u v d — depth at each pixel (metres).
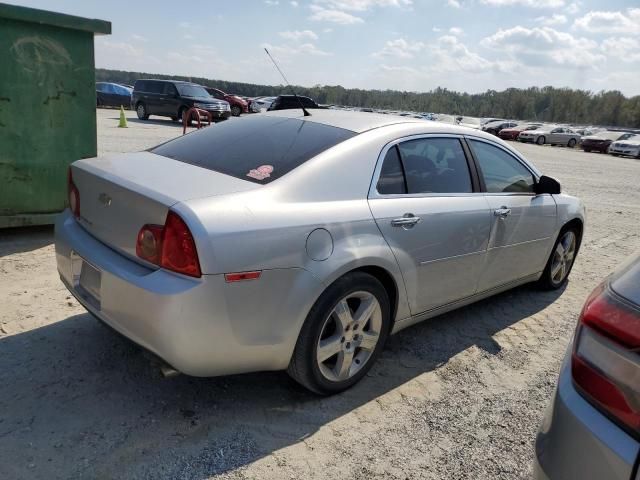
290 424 2.79
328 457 2.56
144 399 2.89
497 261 3.99
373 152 3.11
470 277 3.77
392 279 3.11
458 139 3.77
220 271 2.34
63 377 3.02
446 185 3.56
